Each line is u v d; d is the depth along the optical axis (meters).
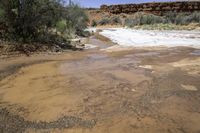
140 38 22.23
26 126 5.05
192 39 20.73
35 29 15.24
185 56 12.48
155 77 8.30
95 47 17.08
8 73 9.29
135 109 5.70
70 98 6.47
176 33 26.91
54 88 7.36
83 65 10.54
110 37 23.89
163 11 61.25
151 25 41.66
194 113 5.45
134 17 57.06
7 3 13.73
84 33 27.12
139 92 6.82
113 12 71.31
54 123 5.13
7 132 4.82
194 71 9.06
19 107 6.01
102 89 7.13
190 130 4.73
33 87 7.52
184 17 44.16
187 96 6.47
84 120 5.22
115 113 5.52
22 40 13.92
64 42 16.83
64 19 22.83
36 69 9.92
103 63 10.95
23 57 12.30
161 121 5.10
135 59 11.88
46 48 14.20
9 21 14.05
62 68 10.01
